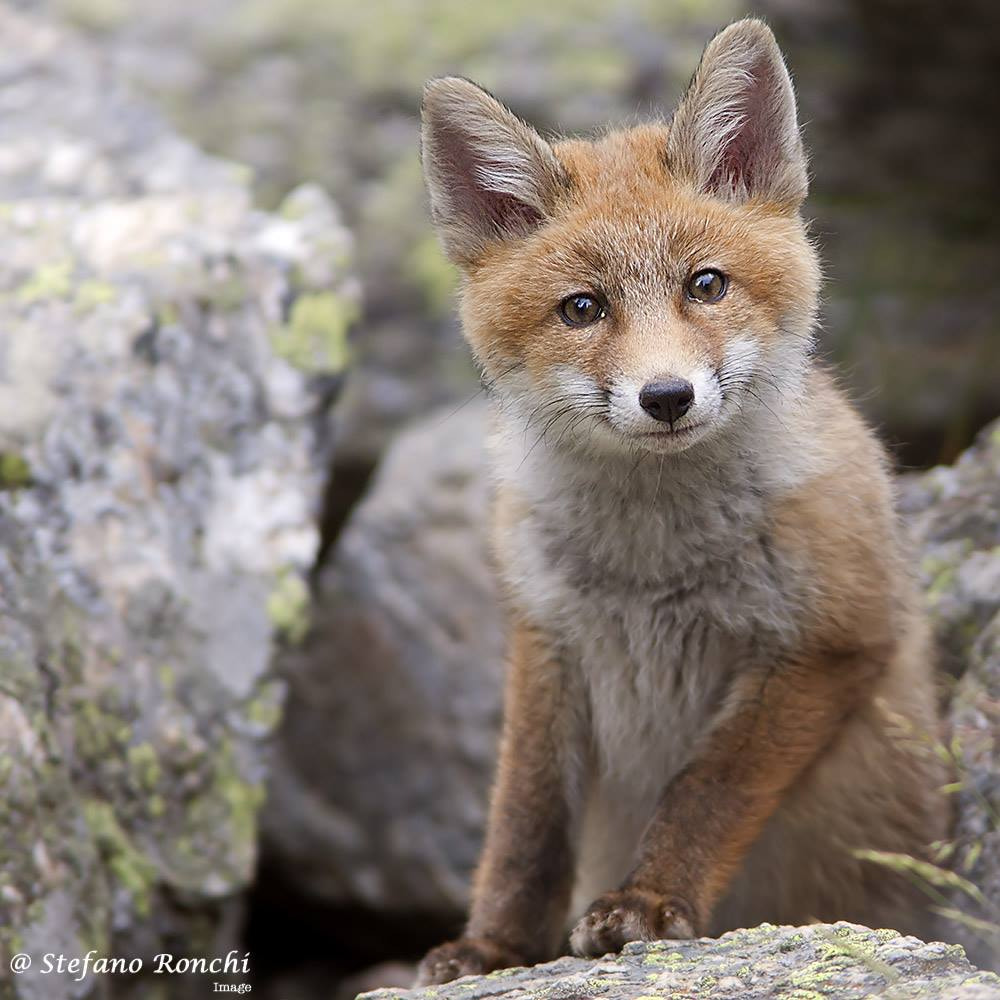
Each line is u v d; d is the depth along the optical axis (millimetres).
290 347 12000
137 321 11336
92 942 8883
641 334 8469
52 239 12211
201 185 13492
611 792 9695
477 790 13555
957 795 9297
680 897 8102
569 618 9102
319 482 11656
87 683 9688
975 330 18438
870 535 8812
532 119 19750
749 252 8734
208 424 11328
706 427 8336
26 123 14344
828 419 9180
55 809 8992
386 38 20516
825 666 8648
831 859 9305
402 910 13617
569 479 8914
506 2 20891
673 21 20625
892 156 19828
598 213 8828
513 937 8836
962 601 10305
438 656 14000
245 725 10320
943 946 6680
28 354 10914
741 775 8547
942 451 16625
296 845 13789
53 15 20531
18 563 9773
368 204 19406
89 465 10523
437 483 14773
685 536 8695
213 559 10828
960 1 19281
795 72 19922
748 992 6418
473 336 9258
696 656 8969
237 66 20344
